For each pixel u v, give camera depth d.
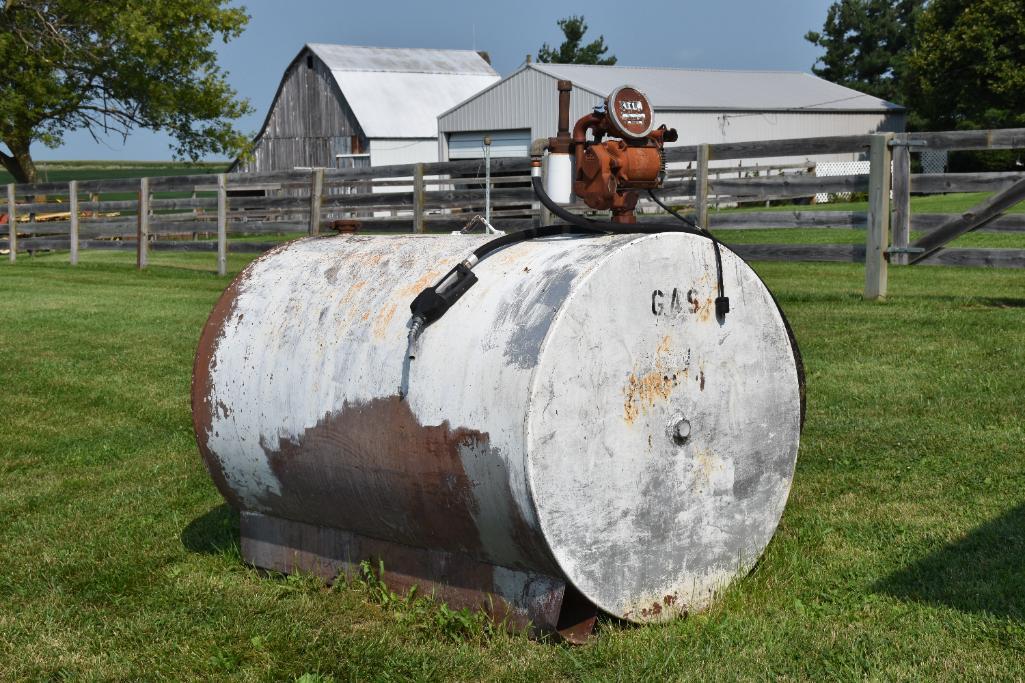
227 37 38.16
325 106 45.34
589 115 4.88
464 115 41.72
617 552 3.89
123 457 7.02
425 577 4.18
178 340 11.23
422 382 3.90
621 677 3.60
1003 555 4.70
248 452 4.51
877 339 9.26
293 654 3.94
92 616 4.41
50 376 9.52
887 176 11.25
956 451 6.29
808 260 12.07
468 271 4.01
